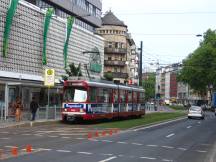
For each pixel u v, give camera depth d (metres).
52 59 55.28
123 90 49.91
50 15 52.41
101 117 43.34
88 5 74.81
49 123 39.53
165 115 67.69
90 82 41.31
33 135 27.22
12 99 43.38
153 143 24.92
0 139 24.05
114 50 121.06
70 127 36.00
